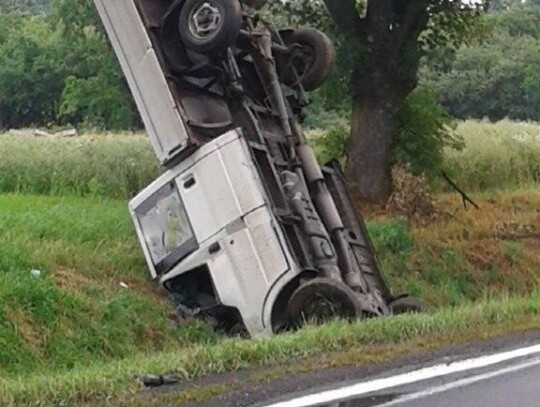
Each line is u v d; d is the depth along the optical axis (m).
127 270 13.52
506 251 19.06
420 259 18.08
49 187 18.69
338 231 12.81
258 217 11.90
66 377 7.66
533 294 14.75
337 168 14.18
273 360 8.38
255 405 6.71
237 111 13.00
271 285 11.76
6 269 11.84
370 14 19.03
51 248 13.08
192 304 12.88
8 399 6.86
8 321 10.73
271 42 13.79
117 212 15.80
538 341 9.24
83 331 11.39
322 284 11.35
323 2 19.28
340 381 7.41
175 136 12.45
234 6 12.23
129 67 12.91
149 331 12.08
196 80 12.85
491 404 6.91
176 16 12.62
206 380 7.67
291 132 13.30
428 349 8.70
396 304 13.15
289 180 12.59
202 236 12.25
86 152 19.08
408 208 19.12
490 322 10.36
